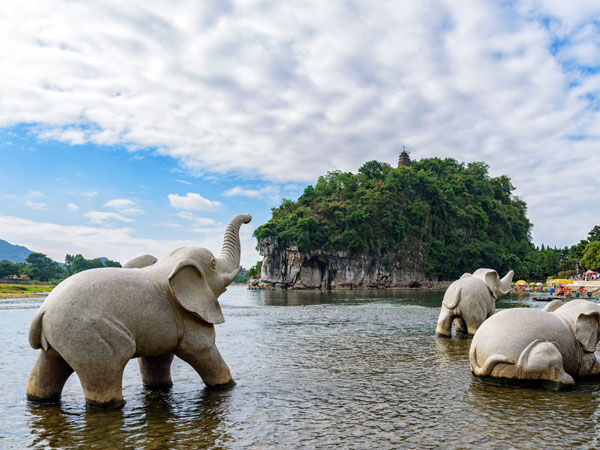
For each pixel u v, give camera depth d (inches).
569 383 323.9
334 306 1478.8
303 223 4274.1
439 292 3100.4
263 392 334.0
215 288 331.3
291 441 233.0
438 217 4968.0
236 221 380.5
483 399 306.3
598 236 3275.1
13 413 276.2
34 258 5157.5
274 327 818.8
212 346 326.3
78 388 346.3
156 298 291.9
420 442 230.1
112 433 241.8
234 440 234.1
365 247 4441.4
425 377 382.9
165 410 286.5
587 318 345.1
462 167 5989.2
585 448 219.6
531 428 247.9
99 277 277.0
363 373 402.9
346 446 225.5
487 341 347.3
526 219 5890.8
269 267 4453.7
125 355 273.4
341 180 5039.4
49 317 261.7
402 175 4877.0
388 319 963.3
